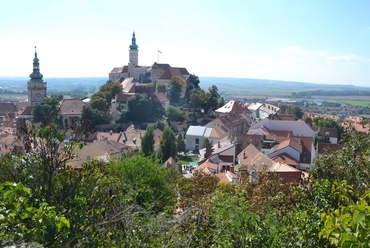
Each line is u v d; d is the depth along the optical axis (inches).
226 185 755.4
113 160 976.9
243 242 357.7
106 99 4466.0
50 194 293.1
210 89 4539.9
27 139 301.7
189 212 468.8
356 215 173.2
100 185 340.5
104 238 290.0
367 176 467.8
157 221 384.5
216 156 2197.3
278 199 445.4
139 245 321.4
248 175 939.3
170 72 5324.8
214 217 448.8
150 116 4173.2
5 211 241.1
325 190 362.6
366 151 529.0
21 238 256.4
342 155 522.0
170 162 2212.1
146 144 2608.3
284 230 361.1
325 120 3855.8
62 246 252.5
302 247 325.4
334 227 193.6
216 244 399.5
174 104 4773.6
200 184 897.5
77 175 324.2
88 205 302.2
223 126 3540.8
